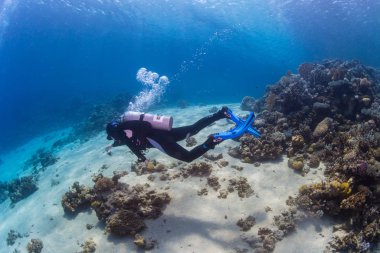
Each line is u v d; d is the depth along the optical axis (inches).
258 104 522.0
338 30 1306.6
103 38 2118.6
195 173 305.7
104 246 240.2
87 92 1916.8
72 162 461.7
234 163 319.6
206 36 1808.6
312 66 506.6
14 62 3501.5
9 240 306.3
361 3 1042.7
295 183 271.0
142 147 219.3
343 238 207.0
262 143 323.3
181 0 1088.8
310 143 323.6
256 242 217.8
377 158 254.8
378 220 208.4
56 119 1154.7
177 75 2977.4
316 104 350.6
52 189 386.0
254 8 1121.4
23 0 1155.3
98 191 295.3
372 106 356.2
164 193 270.8
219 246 219.9
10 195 451.2
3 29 1503.4
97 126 679.7
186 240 228.2
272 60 2300.7
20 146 974.4
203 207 258.2
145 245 227.8
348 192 225.1
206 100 1016.9
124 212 248.7
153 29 1657.2
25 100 2940.5
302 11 1118.4
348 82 363.9
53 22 1478.8
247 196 263.3
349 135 296.7
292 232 224.2
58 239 273.7
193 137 409.4
